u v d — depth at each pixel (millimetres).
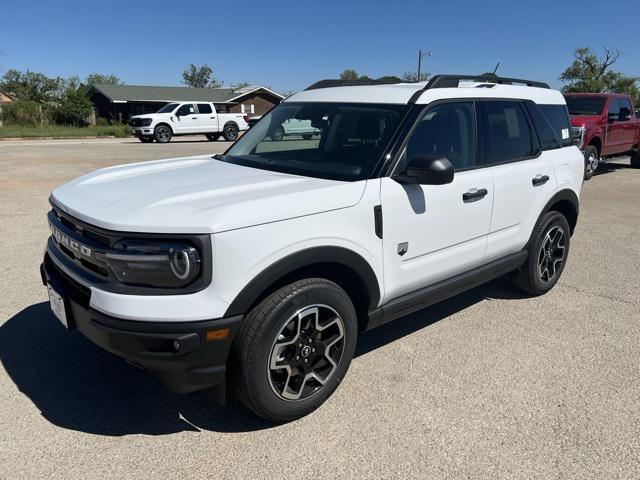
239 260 2559
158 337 2477
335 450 2777
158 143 25844
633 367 3672
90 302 2617
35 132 33594
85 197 3006
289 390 2930
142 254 2490
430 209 3463
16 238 6570
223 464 2664
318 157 3586
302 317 2855
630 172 14109
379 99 3701
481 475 2609
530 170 4379
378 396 3277
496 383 3445
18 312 4371
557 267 5023
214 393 2758
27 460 2660
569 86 67250
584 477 2605
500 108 4234
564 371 3607
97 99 50562
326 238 2877
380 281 3258
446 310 4656
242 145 4230
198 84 100625
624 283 5383
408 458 2723
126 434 2891
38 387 3316
